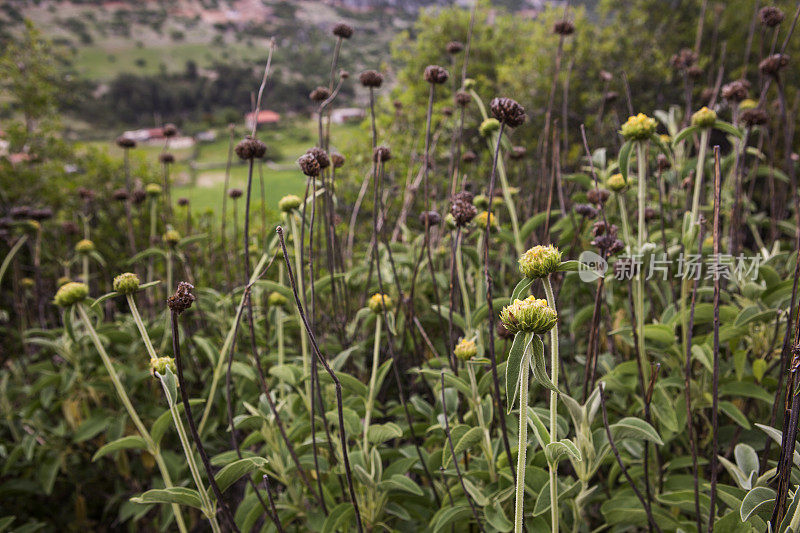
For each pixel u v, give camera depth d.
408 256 2.49
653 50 6.98
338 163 2.12
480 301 1.91
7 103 4.93
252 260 2.92
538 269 0.92
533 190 3.25
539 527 1.29
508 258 2.36
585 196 2.16
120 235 4.16
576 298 2.48
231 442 2.32
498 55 8.99
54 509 2.54
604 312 1.88
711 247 1.75
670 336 1.53
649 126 1.48
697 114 1.63
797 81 6.27
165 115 71.12
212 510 1.19
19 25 83.31
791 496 0.97
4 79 4.91
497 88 7.66
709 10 7.70
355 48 60.66
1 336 3.39
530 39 8.23
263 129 51.91
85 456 2.41
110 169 4.83
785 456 0.86
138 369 2.34
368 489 1.55
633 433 1.16
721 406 1.50
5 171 4.40
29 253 3.85
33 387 2.18
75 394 2.30
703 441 1.77
